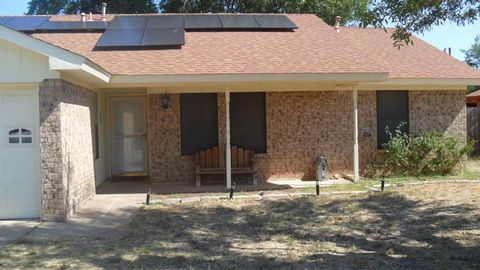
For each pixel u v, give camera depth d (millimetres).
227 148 12414
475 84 14984
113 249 7270
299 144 14445
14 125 9219
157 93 13977
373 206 10211
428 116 15172
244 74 11633
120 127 15555
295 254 6938
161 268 6293
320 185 13070
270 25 15320
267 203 10750
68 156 9516
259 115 14391
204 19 15734
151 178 14070
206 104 14234
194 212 9969
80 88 10797
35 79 8914
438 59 16094
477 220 8820
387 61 15617
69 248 7348
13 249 7285
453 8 7918
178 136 14109
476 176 14227
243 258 6750
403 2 7645
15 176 9266
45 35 14180
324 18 23953
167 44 13195
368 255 6855
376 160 14805
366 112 14828
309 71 11938
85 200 11055
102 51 12859
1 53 8883
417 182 12984
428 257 6715
